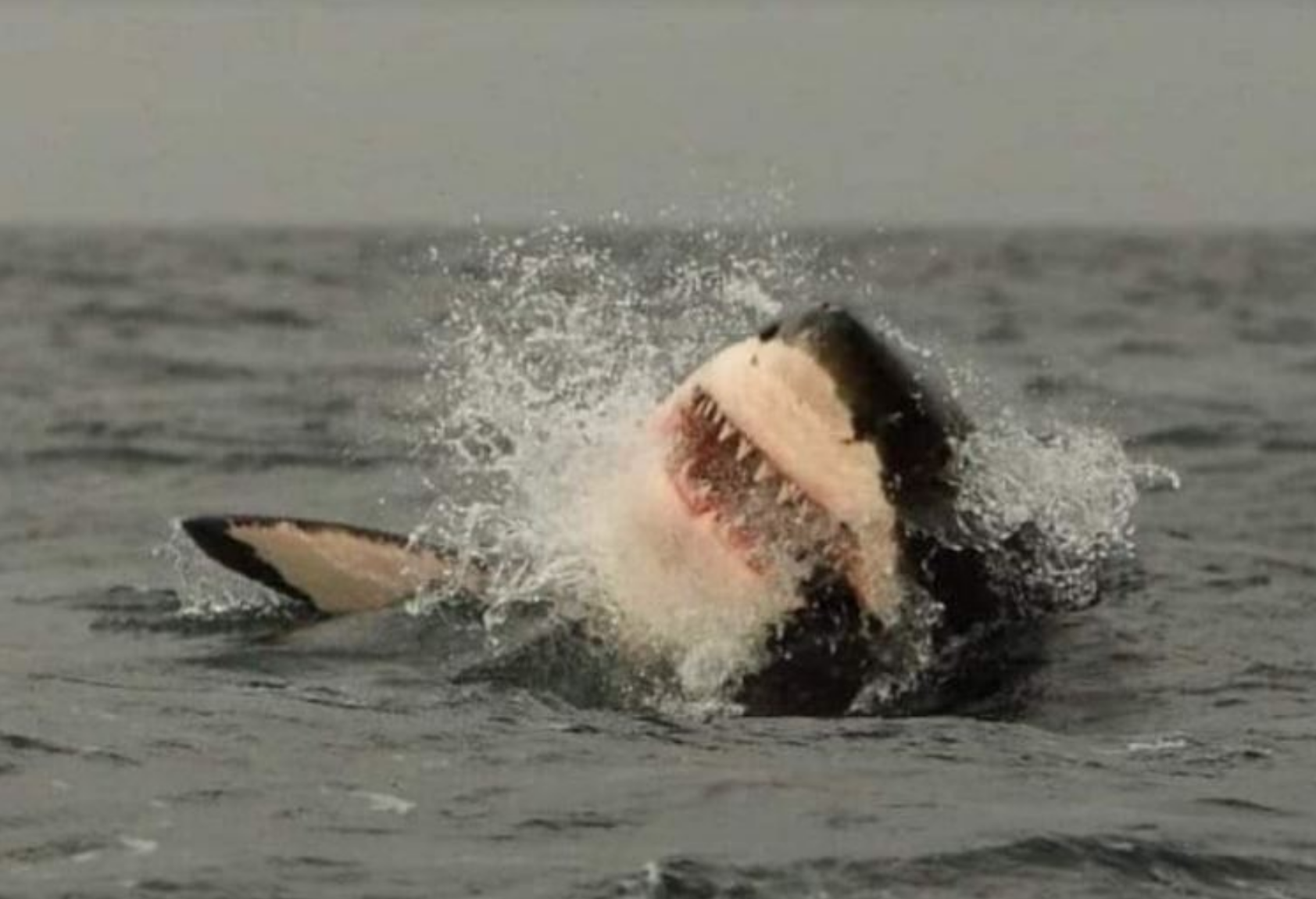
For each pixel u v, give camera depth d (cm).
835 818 2638
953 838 2556
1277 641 3709
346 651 3534
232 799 2645
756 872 2433
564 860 2452
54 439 6875
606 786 2750
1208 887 2444
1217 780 2883
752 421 3281
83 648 3631
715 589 3325
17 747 2847
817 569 3312
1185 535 4797
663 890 2362
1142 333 11625
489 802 2666
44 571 4525
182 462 6406
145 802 2622
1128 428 7188
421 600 3719
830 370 3275
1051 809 2695
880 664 3309
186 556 4594
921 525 3350
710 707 3222
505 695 3272
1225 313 13488
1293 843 2592
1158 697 3331
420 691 3288
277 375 9006
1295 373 9369
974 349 10275
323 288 15562
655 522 3344
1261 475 6056
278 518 3803
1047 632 3569
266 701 3188
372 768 2805
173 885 2331
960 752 2991
